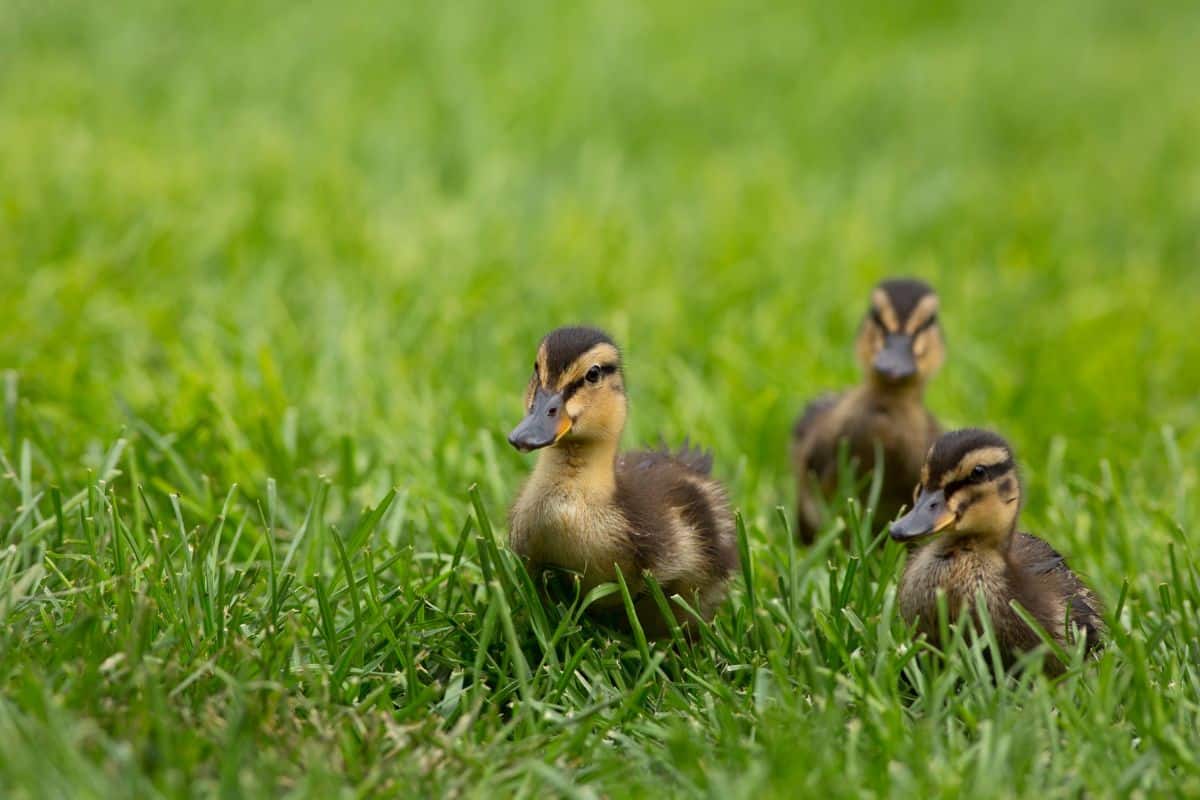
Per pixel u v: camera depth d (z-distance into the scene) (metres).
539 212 20.69
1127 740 8.12
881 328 13.02
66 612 8.88
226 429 12.23
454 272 17.55
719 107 27.50
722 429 13.83
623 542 9.30
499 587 8.99
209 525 10.27
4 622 8.41
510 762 7.99
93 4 29.77
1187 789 7.66
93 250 17.16
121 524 9.52
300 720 8.08
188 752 7.39
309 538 10.28
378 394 13.73
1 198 18.36
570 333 9.50
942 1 37.59
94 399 13.10
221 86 25.81
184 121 23.44
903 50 33.00
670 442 13.41
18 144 20.78
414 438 12.80
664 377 14.84
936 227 22.06
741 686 9.19
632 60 29.16
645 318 16.75
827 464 12.57
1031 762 7.99
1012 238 21.62
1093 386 16.03
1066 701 8.39
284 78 26.30
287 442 12.26
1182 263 21.89
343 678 8.69
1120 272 20.47
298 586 9.71
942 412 14.88
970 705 8.55
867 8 36.50
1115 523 11.89
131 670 8.00
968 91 29.88
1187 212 23.34
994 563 9.55
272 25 29.67
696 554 9.63
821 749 7.84
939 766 7.79
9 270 16.27
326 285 16.80
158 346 14.95
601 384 9.28
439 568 10.19
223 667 8.46
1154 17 38.25
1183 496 12.09
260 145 21.95
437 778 7.71
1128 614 10.25
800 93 28.66
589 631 9.55
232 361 14.48
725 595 10.05
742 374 15.27
